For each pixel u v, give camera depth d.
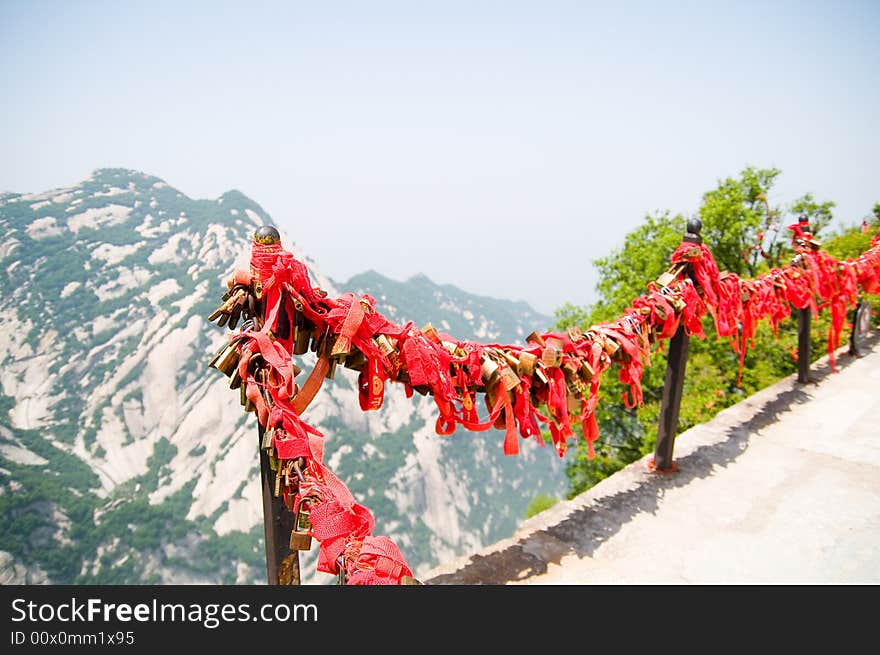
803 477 3.58
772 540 2.94
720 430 4.32
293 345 1.65
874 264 5.70
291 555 1.72
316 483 1.31
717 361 12.12
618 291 16.77
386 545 1.17
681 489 3.46
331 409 106.75
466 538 104.31
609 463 15.28
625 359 2.91
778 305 4.46
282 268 1.50
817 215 14.46
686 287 3.20
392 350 1.75
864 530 3.01
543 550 2.82
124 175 140.88
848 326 6.86
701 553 2.82
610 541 2.91
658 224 16.72
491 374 2.11
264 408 1.40
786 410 4.66
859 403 4.73
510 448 2.17
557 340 2.48
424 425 123.50
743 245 15.39
